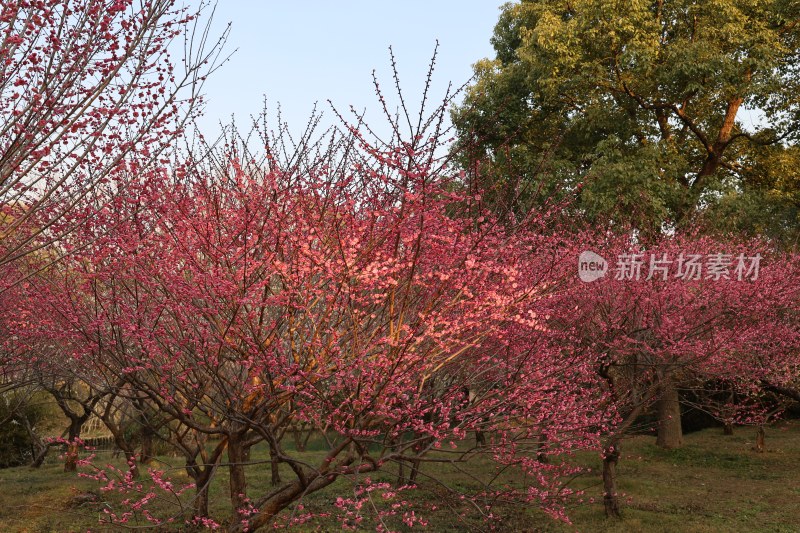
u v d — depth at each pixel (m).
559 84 17.14
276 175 5.24
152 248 5.36
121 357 5.64
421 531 8.87
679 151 19.00
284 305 5.03
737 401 17.25
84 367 6.93
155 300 5.43
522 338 6.52
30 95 4.03
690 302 10.27
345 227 5.16
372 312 5.37
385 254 4.90
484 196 6.74
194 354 5.62
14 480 13.74
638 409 9.37
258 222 5.13
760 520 10.07
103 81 4.12
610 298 9.57
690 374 12.35
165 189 5.27
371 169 4.98
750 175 19.62
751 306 9.87
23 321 6.40
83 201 5.21
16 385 8.50
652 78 16.66
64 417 20.22
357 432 4.99
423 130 4.42
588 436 7.36
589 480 12.95
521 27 17.59
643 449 16.61
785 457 15.63
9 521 10.04
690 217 14.88
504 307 5.23
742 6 16.98
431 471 12.70
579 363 7.73
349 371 4.82
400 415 5.13
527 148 16.70
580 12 16.81
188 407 6.26
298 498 5.67
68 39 4.04
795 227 17.73
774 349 11.42
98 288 5.80
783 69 18.12
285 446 18.23
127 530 8.93
